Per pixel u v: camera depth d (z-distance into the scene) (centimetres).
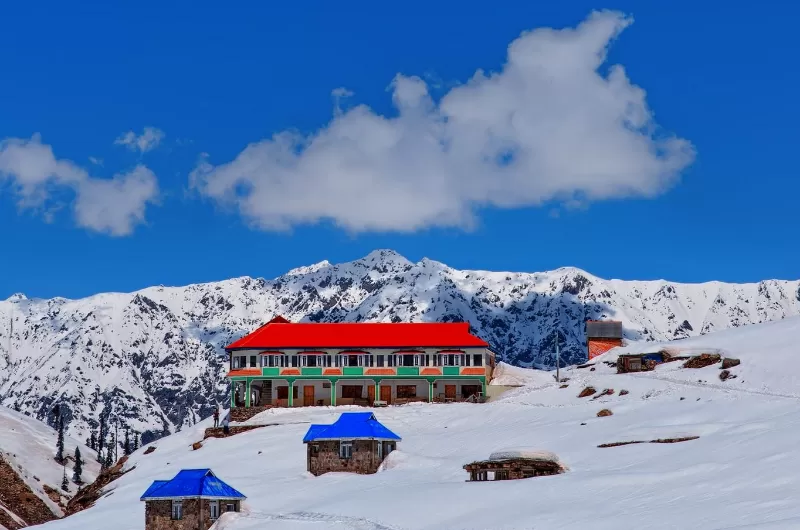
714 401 12912
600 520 8394
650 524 8019
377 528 9331
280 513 10656
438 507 9812
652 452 10919
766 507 7931
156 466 14488
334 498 11006
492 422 14350
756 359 14488
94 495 14125
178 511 10825
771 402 12369
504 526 8725
